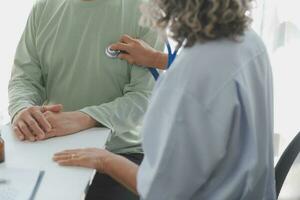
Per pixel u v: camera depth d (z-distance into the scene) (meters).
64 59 1.47
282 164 1.06
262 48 0.93
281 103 2.09
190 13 0.81
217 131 0.80
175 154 0.81
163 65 1.40
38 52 1.53
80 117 1.29
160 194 0.84
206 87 0.80
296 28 1.96
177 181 0.83
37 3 1.55
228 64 0.82
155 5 0.86
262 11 1.90
